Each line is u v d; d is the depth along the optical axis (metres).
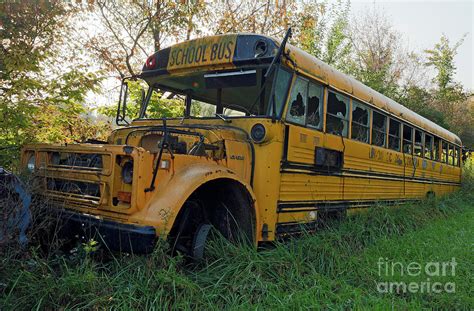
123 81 5.75
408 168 8.66
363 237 5.47
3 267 3.23
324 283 3.77
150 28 11.34
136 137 4.68
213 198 4.35
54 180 4.05
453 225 7.38
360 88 6.57
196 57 5.10
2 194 3.48
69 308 2.93
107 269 3.54
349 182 6.24
